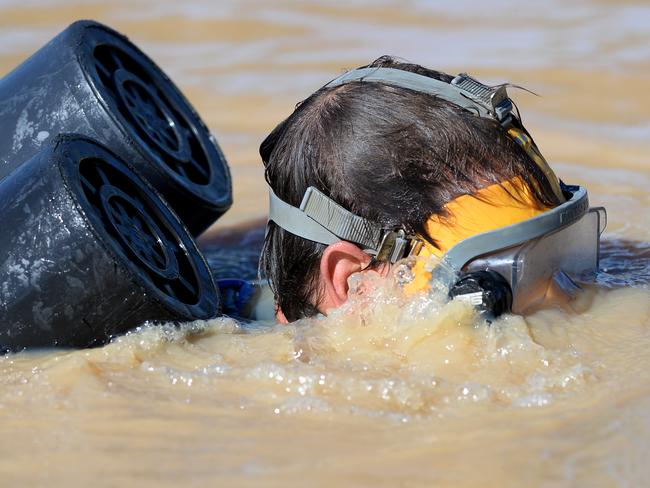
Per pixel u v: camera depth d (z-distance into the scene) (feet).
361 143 24.98
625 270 31.22
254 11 84.94
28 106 30.07
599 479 18.20
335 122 25.40
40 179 24.94
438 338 23.66
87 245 24.16
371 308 24.81
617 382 22.13
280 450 19.58
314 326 25.09
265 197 45.37
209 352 24.52
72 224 24.27
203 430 20.56
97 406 21.76
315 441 19.94
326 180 25.13
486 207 24.50
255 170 49.06
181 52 73.56
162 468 18.98
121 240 25.49
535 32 76.59
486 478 18.30
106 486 18.39
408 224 24.61
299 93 62.08
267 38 76.84
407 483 18.20
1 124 30.04
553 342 23.93
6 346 24.70
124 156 29.81
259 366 23.12
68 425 20.94
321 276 25.67
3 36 77.15
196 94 62.69
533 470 18.54
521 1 88.07
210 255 38.32
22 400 22.20
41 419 21.26
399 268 24.76
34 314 24.47
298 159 25.64
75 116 29.68
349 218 24.89
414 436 20.03
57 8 85.51
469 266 24.38
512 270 24.29
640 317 25.64
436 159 24.80
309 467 18.84
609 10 83.05
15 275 24.43
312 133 25.58
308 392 22.20
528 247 24.56
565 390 21.86
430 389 21.91
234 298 30.12
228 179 35.55
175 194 31.22
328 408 21.36
